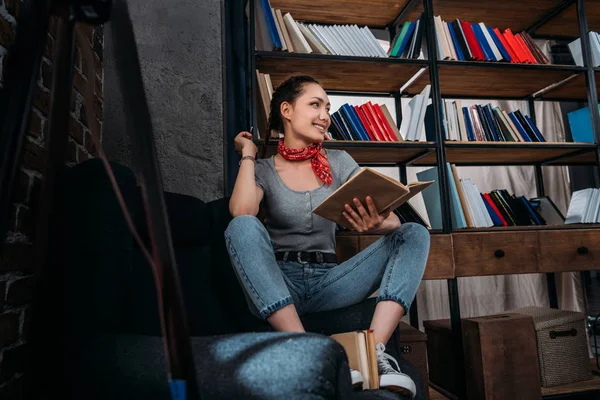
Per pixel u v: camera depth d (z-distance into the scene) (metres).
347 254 1.74
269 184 1.32
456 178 2.03
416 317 2.36
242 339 0.58
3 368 0.88
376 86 2.33
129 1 1.93
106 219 0.82
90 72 0.58
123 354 0.68
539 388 1.66
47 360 0.78
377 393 0.84
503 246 1.88
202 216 1.29
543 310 2.04
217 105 1.93
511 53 2.17
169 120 1.87
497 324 1.67
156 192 0.43
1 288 0.87
